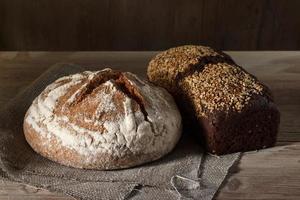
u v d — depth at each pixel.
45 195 0.76
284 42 1.41
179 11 1.37
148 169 0.81
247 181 0.80
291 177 0.81
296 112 0.98
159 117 0.83
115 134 0.80
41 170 0.80
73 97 0.83
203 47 1.01
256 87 0.88
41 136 0.82
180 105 0.91
